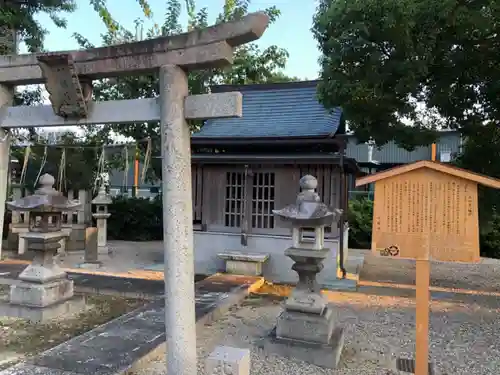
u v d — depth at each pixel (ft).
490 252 49.62
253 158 32.37
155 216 58.13
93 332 18.62
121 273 33.91
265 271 33.30
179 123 13.48
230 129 36.45
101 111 14.85
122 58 14.19
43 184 23.49
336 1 25.86
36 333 19.93
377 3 23.63
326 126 33.65
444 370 16.60
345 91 25.86
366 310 25.08
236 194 34.32
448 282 32.91
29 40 42.19
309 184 18.84
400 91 25.11
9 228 41.81
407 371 16.35
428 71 26.05
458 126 28.81
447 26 24.11
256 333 20.49
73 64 14.02
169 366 13.52
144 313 21.66
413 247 14.43
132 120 14.44
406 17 23.02
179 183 13.44
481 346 19.33
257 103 40.50
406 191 14.61
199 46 13.17
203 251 34.88
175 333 13.44
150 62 13.84
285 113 38.04
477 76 25.67
